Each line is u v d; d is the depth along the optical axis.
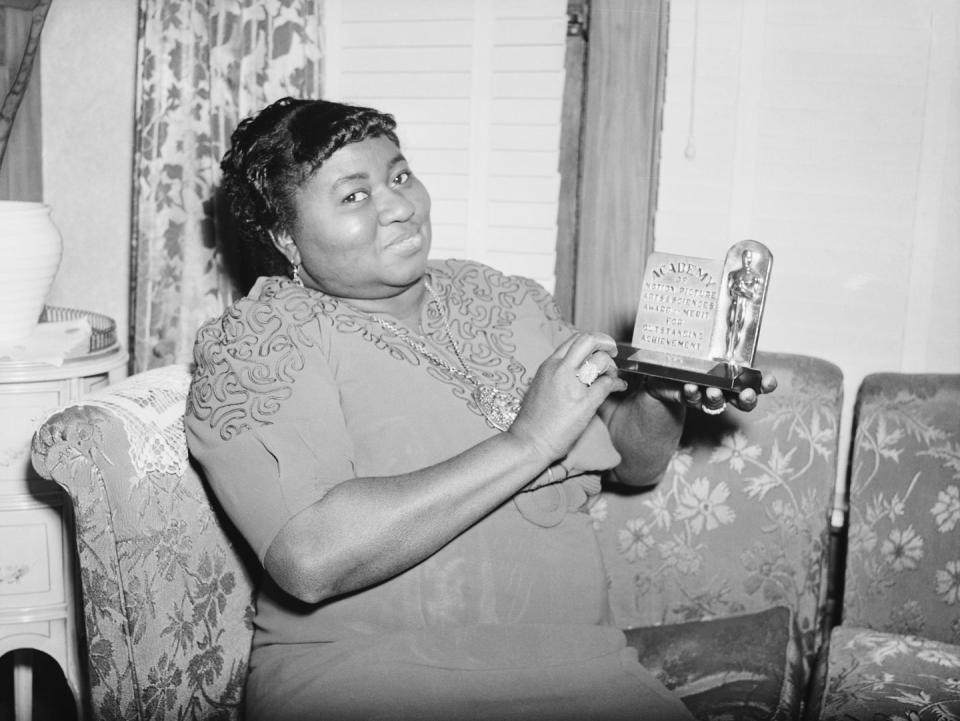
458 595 1.21
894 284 1.83
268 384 1.20
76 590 1.62
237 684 1.38
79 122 2.10
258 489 1.14
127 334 2.15
